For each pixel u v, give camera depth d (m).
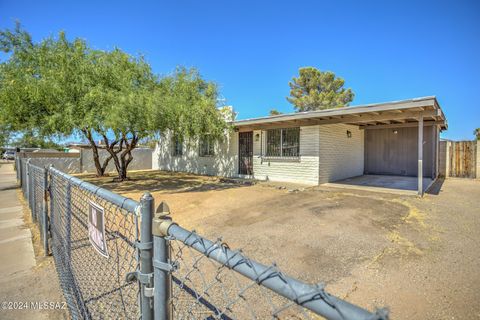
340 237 4.16
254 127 11.26
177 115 9.23
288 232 4.44
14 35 9.11
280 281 0.79
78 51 8.85
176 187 9.69
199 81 10.77
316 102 22.86
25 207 6.46
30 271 3.12
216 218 5.41
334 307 0.66
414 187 8.87
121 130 8.30
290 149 10.34
